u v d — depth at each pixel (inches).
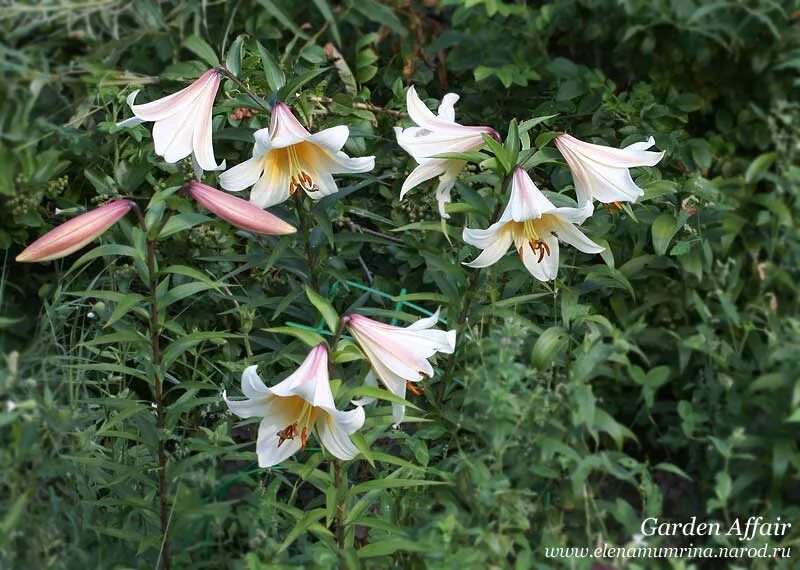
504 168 49.4
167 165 62.1
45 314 59.9
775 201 62.3
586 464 47.9
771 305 60.8
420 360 44.1
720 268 61.1
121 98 61.6
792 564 51.0
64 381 51.6
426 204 64.7
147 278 47.0
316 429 44.0
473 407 52.4
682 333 61.8
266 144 46.8
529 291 60.4
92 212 44.4
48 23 57.6
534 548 50.4
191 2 62.5
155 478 55.0
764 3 66.1
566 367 54.3
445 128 50.9
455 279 55.0
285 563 48.4
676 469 50.7
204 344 62.5
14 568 45.8
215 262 62.7
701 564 54.6
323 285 57.1
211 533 52.3
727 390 55.1
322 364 42.7
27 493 45.7
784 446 52.5
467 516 47.8
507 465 49.9
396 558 49.9
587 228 58.3
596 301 63.2
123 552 51.2
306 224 53.7
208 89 49.4
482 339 51.3
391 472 53.9
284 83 55.4
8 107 56.0
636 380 54.2
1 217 61.2
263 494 51.9
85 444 51.7
